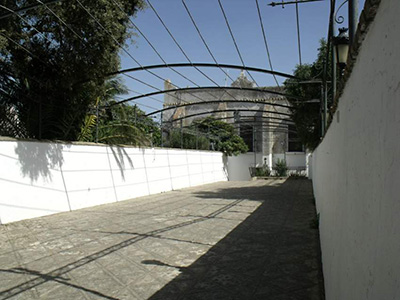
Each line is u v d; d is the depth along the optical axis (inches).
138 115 590.2
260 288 151.3
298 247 221.1
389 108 41.9
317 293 144.3
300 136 658.8
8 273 171.3
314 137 606.5
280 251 211.8
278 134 1067.9
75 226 288.8
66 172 372.8
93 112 427.2
